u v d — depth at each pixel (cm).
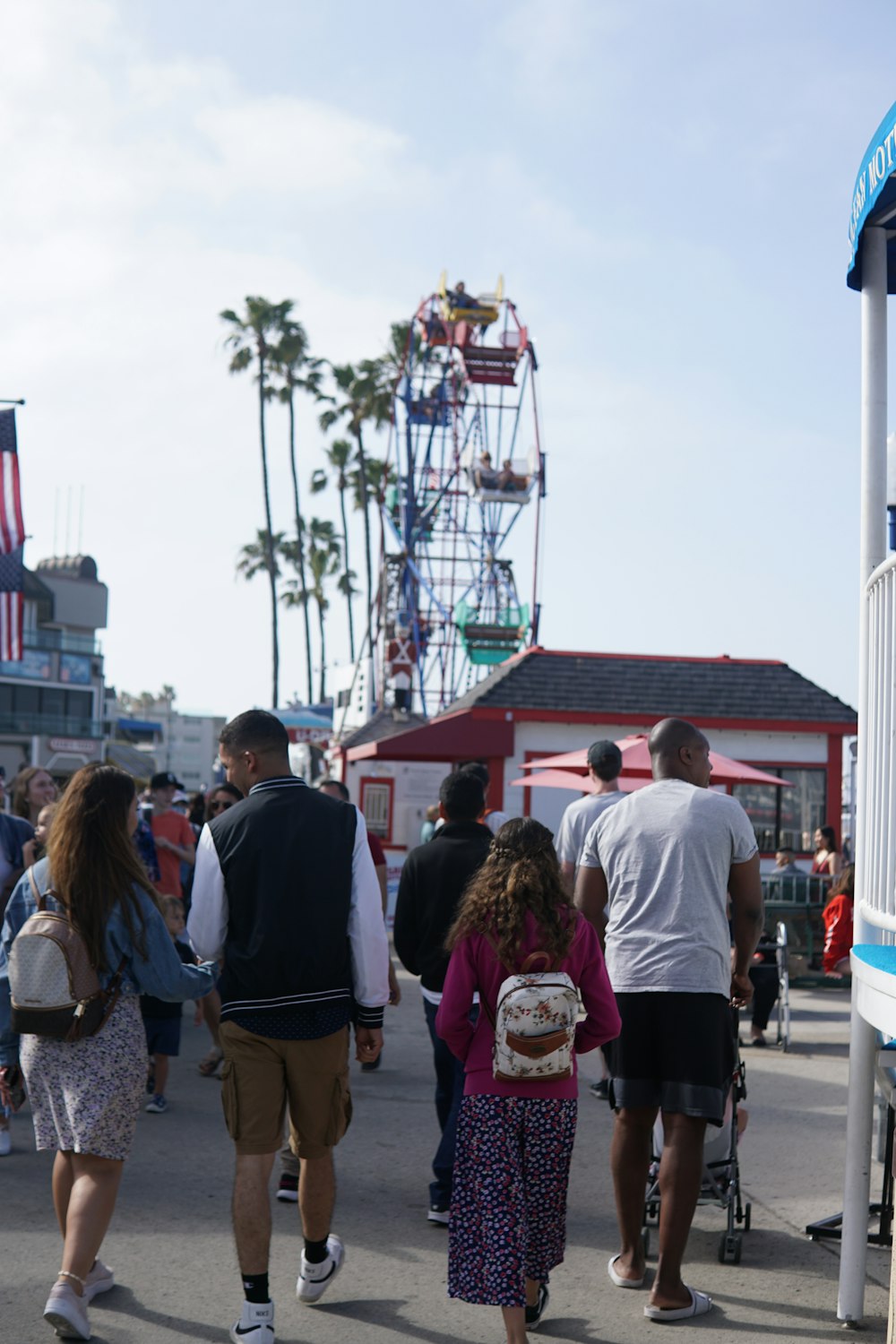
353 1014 461
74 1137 432
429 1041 1090
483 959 424
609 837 510
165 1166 654
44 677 6662
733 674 2016
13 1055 591
